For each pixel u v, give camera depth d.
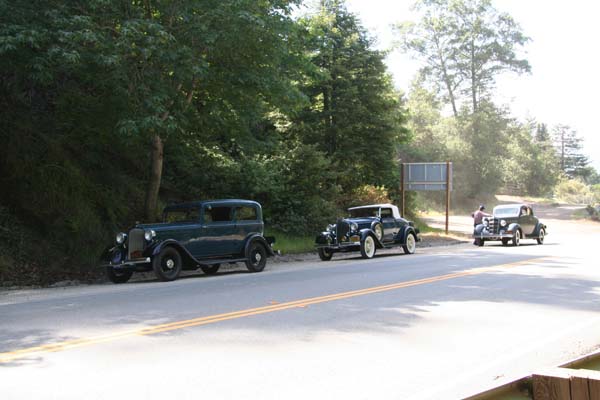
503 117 65.31
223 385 5.36
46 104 19.86
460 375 5.73
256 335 7.43
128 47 14.42
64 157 18.23
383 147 30.98
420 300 10.20
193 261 14.94
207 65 16.09
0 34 13.96
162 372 5.77
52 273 15.50
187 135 21.06
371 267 16.36
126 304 10.05
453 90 66.62
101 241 17.42
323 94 30.34
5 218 16.14
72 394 5.07
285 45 18.23
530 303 9.91
